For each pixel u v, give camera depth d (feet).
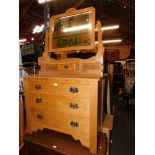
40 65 5.18
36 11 15.17
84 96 3.55
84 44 4.55
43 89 4.12
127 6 12.18
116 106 13.48
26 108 4.48
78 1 12.80
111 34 23.73
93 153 3.58
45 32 5.42
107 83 6.35
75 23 4.76
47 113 4.14
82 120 3.65
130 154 6.14
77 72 4.56
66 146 3.95
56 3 12.82
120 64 23.41
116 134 8.00
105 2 13.01
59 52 5.06
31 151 4.28
